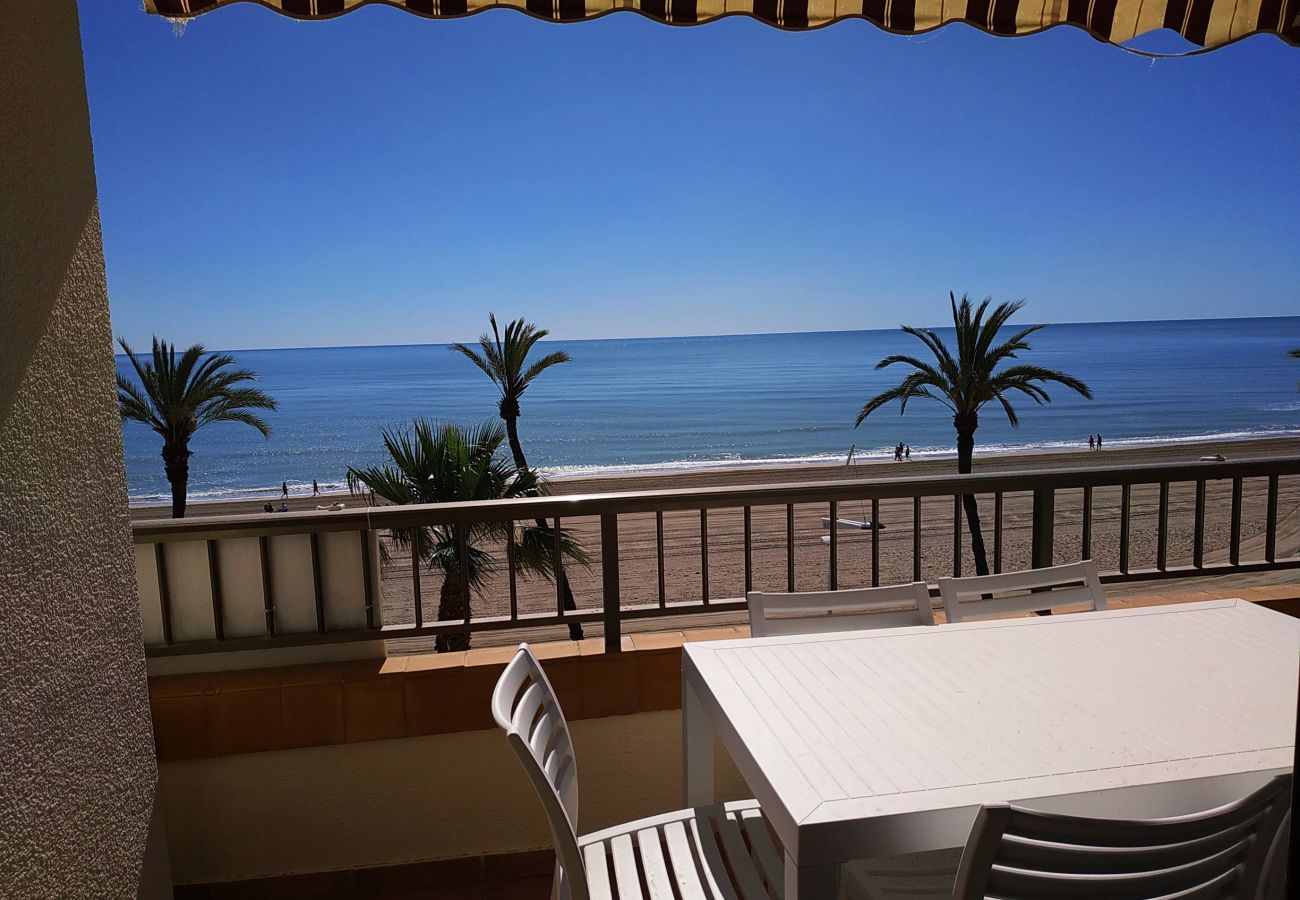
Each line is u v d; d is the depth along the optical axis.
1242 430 51.78
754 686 1.61
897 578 18.67
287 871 2.31
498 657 2.41
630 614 2.48
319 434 61.38
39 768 1.06
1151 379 79.31
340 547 2.41
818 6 1.75
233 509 34.88
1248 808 1.10
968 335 16.16
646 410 70.19
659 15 1.69
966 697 1.54
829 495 2.61
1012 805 1.07
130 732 1.34
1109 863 1.04
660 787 2.47
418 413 70.81
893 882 1.52
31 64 1.10
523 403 76.25
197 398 18.78
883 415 65.06
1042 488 2.77
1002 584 2.20
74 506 1.17
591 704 2.39
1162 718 1.44
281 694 2.24
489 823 2.38
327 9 1.53
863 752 1.33
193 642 2.34
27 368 1.06
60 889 1.11
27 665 1.04
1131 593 15.91
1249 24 1.91
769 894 1.50
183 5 1.50
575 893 1.32
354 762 2.31
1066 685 1.59
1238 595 2.88
